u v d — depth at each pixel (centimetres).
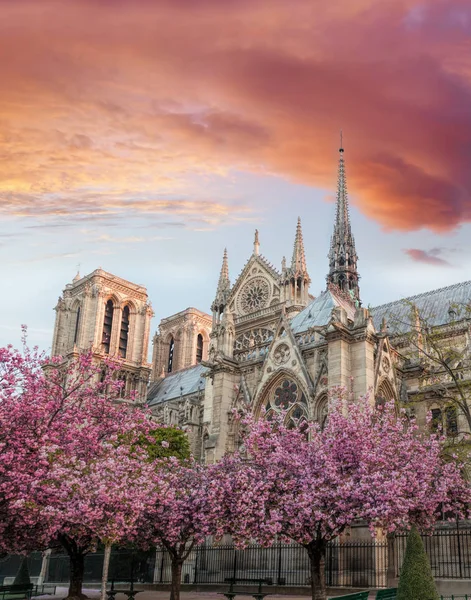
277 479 3102
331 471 3000
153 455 5600
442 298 7875
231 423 5431
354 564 3841
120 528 3084
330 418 3478
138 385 12800
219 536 3189
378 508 2823
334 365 4669
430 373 4888
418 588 2408
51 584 7394
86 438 3347
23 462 3027
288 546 4153
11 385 3222
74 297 13738
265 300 9538
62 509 2992
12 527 3166
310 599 3494
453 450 3944
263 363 5325
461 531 3975
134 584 5234
